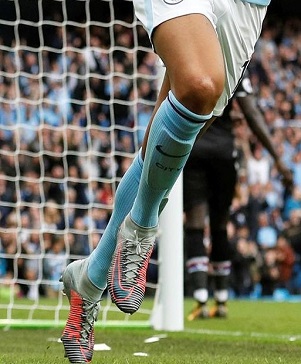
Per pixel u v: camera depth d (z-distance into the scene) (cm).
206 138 789
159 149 302
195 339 593
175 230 687
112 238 347
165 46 298
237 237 1468
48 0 1573
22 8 1602
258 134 802
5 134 1389
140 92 1491
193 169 793
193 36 293
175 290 687
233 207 1466
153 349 512
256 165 1549
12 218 1327
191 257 819
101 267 352
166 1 302
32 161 1384
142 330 685
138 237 328
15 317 792
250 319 844
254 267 1485
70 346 362
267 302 1236
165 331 673
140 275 330
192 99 287
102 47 1551
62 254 1340
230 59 336
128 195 341
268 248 1517
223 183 808
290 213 1568
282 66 1962
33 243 1331
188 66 288
